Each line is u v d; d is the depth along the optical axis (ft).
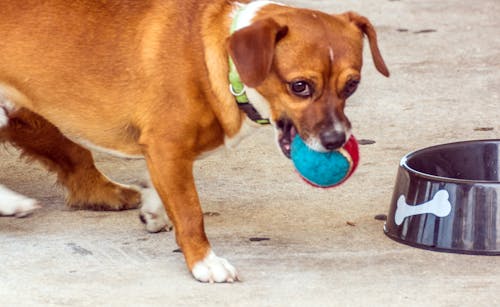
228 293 26.05
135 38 27.96
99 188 32.78
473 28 56.13
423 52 51.47
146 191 30.83
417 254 28.50
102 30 28.35
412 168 30.66
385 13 60.39
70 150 32.32
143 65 27.66
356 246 29.32
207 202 33.30
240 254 28.84
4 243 29.94
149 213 30.66
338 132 25.41
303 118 25.73
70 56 28.58
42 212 32.86
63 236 30.60
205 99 27.17
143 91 27.71
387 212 32.09
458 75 47.34
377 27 56.85
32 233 30.83
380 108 42.78
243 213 32.27
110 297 25.90
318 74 25.44
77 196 32.94
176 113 27.25
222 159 37.45
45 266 28.12
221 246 29.48
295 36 25.68
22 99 29.58
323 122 25.49
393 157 37.09
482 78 46.78
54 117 29.43
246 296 25.86
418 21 58.23
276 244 29.63
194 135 27.43
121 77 28.04
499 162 32.14
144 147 27.81
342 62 25.63
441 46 52.49
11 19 28.94
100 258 28.76
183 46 27.25
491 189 28.14
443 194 28.58
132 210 33.06
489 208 28.14
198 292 26.16
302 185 34.76
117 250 29.40
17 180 35.99
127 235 30.68
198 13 27.45
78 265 28.19
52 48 28.71
